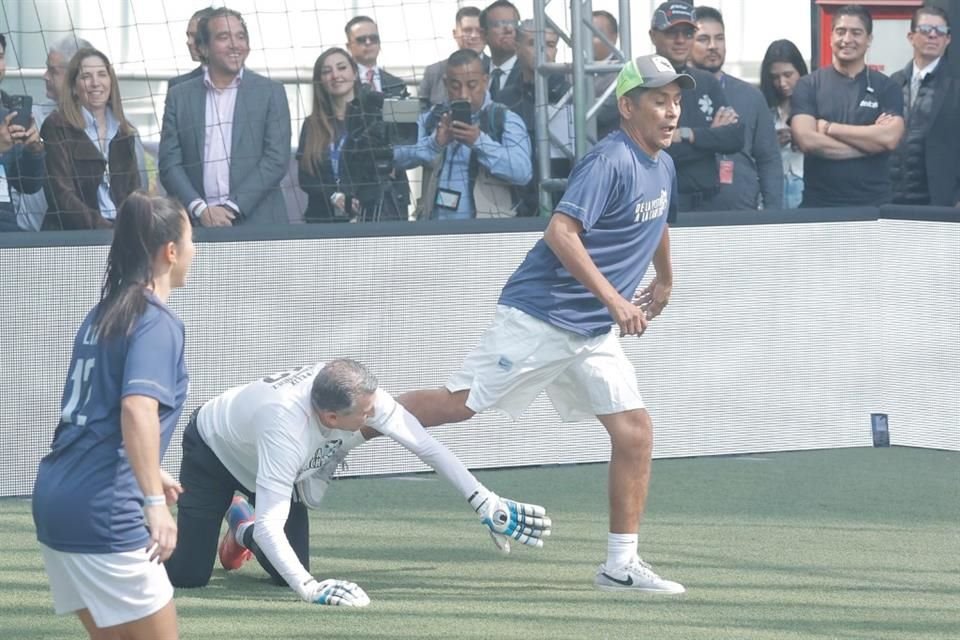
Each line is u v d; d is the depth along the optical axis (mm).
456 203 15898
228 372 13859
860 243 15516
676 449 15125
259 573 10727
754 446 15383
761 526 12172
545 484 13883
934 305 15312
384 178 15859
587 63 15203
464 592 10055
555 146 15875
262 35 17750
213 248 13711
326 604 9648
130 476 6566
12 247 13117
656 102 10195
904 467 14633
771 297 15297
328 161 15742
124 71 18016
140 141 15898
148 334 6516
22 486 13336
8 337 13180
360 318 14148
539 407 14664
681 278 14984
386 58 18125
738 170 16297
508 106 16125
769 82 17766
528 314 10422
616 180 10148
